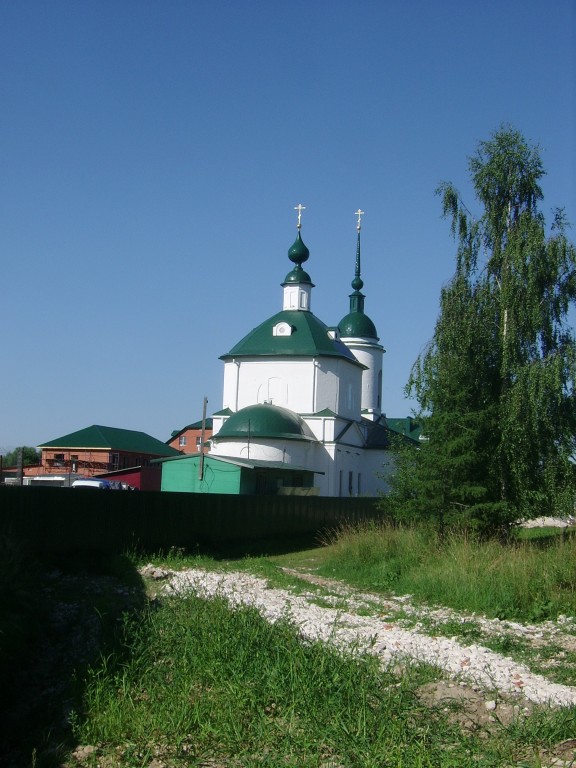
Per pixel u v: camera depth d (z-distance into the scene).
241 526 35.47
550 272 31.05
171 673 11.53
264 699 10.52
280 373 66.88
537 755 8.70
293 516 40.94
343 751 9.04
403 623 16.88
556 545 24.19
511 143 33.16
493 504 29.78
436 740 9.25
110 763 9.30
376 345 87.88
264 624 13.34
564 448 30.31
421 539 26.58
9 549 18.70
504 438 30.17
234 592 18.05
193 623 13.24
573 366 29.94
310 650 12.05
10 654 13.09
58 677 12.58
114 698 10.82
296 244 71.88
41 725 10.65
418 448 32.25
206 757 9.37
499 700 11.13
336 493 64.81
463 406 31.09
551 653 14.65
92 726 10.06
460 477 30.50
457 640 15.40
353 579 23.98
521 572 20.16
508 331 30.95
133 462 86.88
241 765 9.14
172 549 27.48
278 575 23.23
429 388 31.47
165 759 9.37
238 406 67.62
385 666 12.40
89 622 15.22
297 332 68.00
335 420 64.94
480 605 19.16
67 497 24.41
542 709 10.56
